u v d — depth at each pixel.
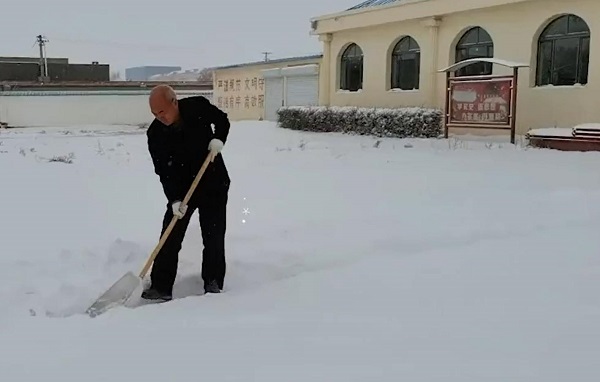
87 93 40.50
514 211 7.13
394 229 6.32
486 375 2.88
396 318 3.70
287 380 2.87
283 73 27.88
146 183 9.32
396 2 20.62
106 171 10.70
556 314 3.68
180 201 4.60
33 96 39.03
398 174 10.47
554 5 16.12
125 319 3.80
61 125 39.84
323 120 21.34
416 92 20.58
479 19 18.28
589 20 15.36
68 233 6.18
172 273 4.68
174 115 4.43
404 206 7.57
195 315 3.87
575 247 5.34
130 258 5.39
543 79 16.83
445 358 3.08
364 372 2.94
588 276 4.46
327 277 4.64
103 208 7.42
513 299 3.99
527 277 4.48
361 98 22.86
